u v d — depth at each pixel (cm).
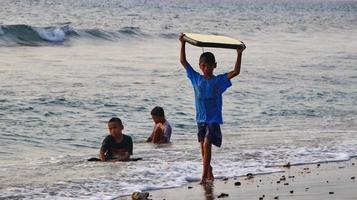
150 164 2366
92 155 2717
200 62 2123
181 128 3578
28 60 6588
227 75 2114
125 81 5259
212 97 2106
